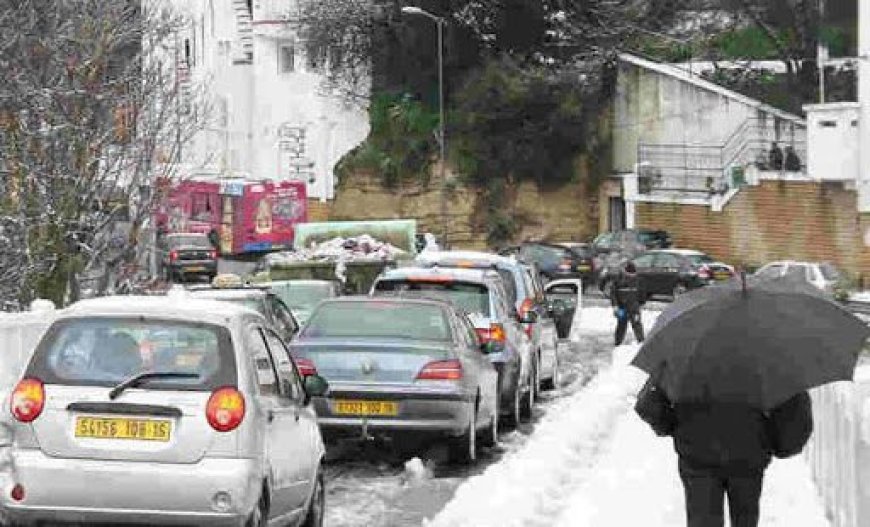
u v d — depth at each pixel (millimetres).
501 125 102000
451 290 30984
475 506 19375
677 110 93688
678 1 101375
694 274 78875
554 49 103500
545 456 23625
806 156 84688
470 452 25375
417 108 105750
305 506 18047
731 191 88312
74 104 41750
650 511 19016
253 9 120312
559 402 37469
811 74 90562
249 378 16109
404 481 23906
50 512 15797
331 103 111375
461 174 103062
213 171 115875
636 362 12609
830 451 18484
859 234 80688
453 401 24609
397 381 24547
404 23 105250
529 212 101812
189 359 16062
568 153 101188
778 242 85500
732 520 12812
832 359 12172
